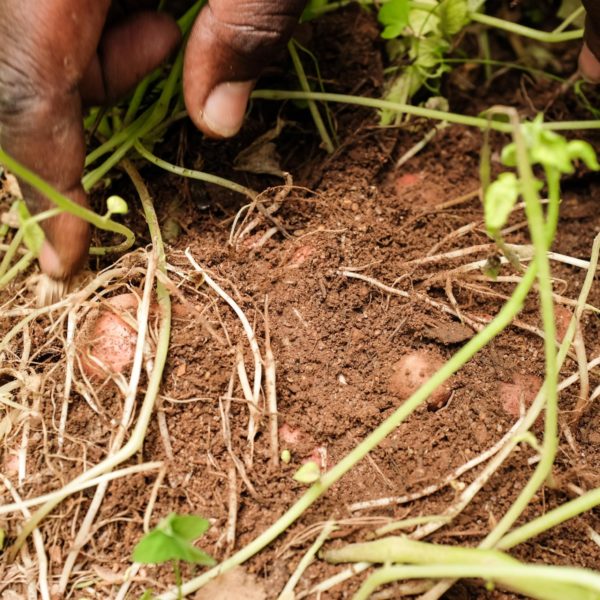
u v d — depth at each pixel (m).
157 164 0.41
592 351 0.39
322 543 0.34
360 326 0.38
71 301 0.37
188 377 0.37
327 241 0.39
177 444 0.36
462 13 0.44
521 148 0.30
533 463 0.36
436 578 0.34
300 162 0.43
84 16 0.35
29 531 0.35
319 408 0.36
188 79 0.38
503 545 0.33
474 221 0.41
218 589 0.34
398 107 0.42
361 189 0.42
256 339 0.37
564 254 0.42
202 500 0.35
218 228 0.41
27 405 0.37
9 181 0.42
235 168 0.42
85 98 0.39
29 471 0.36
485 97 0.47
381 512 0.35
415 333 0.38
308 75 0.45
